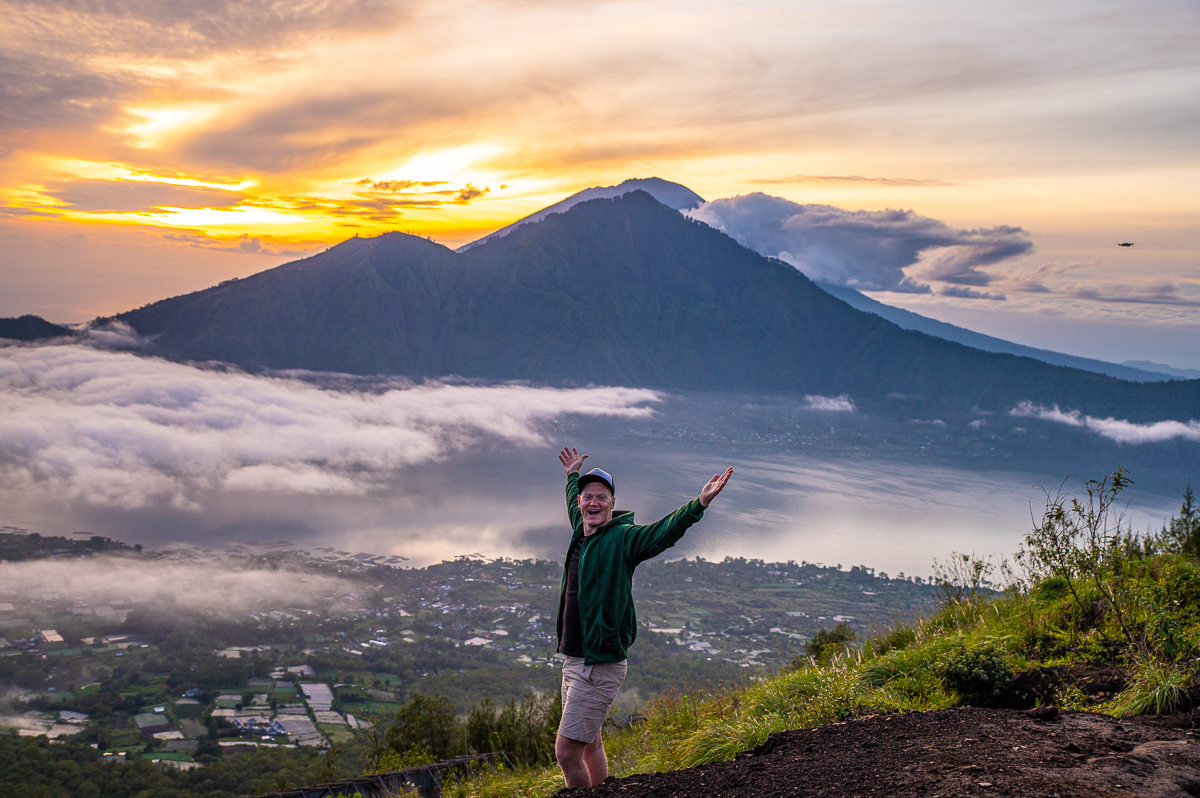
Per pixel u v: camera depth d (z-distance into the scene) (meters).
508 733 13.59
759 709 5.46
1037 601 6.55
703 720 6.62
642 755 6.51
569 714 3.94
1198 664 4.27
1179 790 2.69
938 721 3.85
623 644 3.93
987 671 5.06
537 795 6.93
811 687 5.56
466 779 9.66
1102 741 3.29
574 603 4.05
